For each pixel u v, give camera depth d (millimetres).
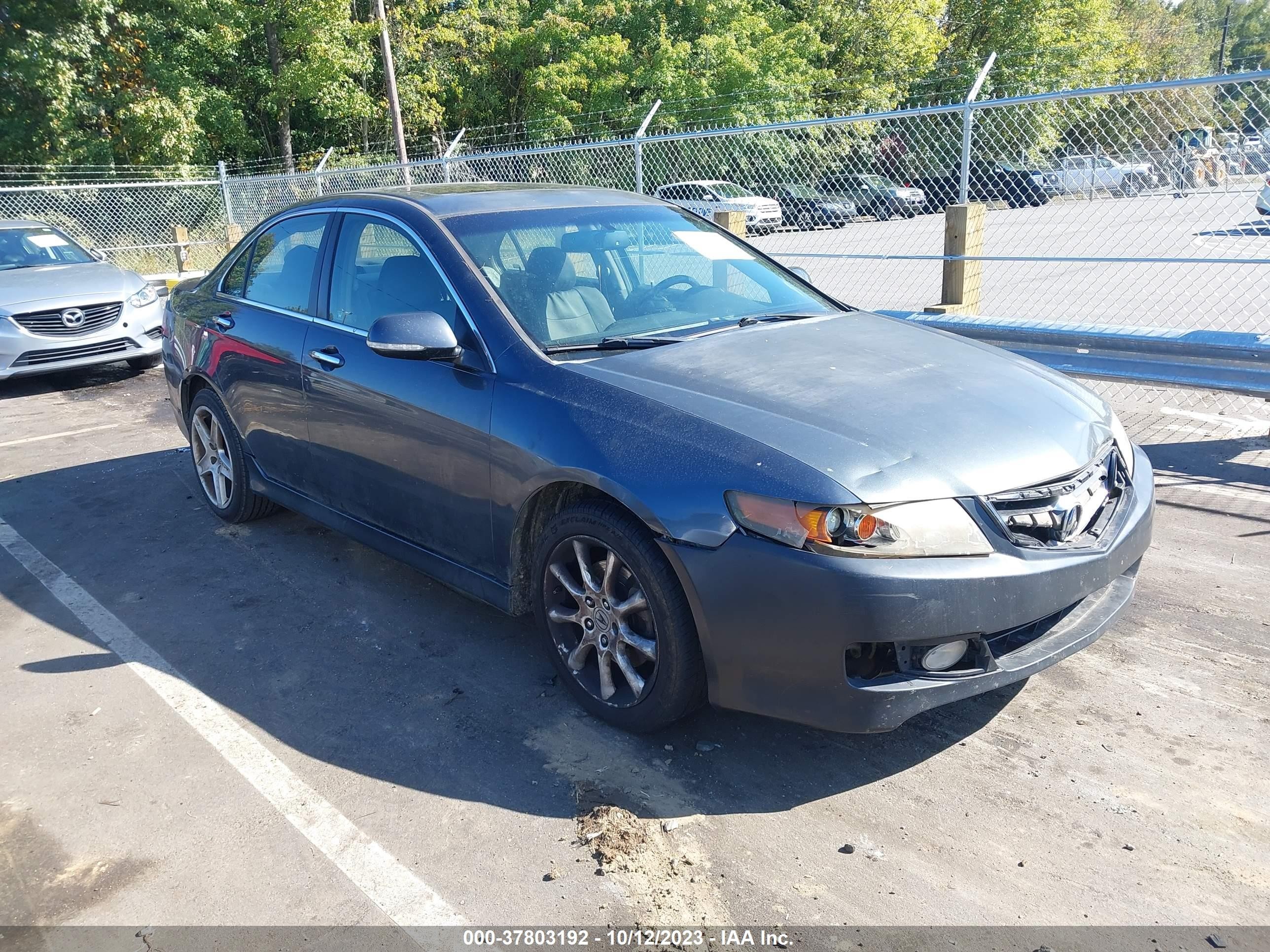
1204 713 3018
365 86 29609
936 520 2492
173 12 25516
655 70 27188
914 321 6699
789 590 2479
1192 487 5027
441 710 3195
